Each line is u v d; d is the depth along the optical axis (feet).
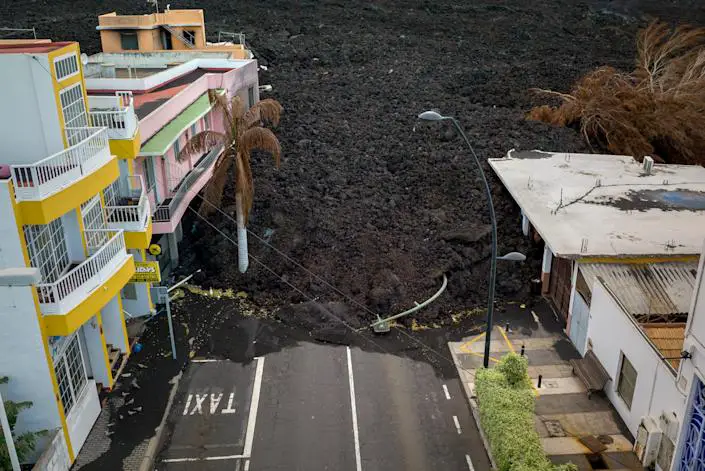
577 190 102.42
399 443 67.31
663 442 60.44
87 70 122.83
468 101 163.94
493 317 90.33
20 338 57.62
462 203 110.93
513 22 268.00
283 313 89.97
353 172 120.98
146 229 76.28
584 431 67.92
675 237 85.66
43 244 61.77
